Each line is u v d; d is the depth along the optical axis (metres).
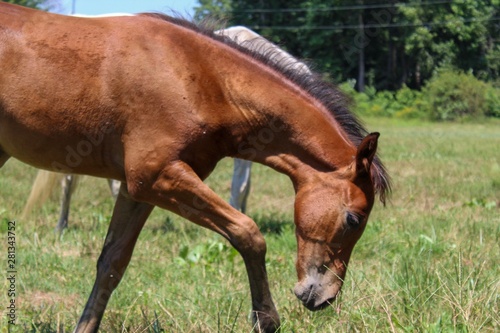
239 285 5.78
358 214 4.21
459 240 7.14
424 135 25.23
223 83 4.30
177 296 5.43
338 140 4.35
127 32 4.25
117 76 4.16
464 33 32.91
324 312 4.71
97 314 4.53
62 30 4.26
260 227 8.32
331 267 4.26
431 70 35.09
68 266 6.43
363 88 33.00
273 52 4.55
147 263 6.61
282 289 5.59
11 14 4.30
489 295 4.58
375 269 6.16
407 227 7.93
